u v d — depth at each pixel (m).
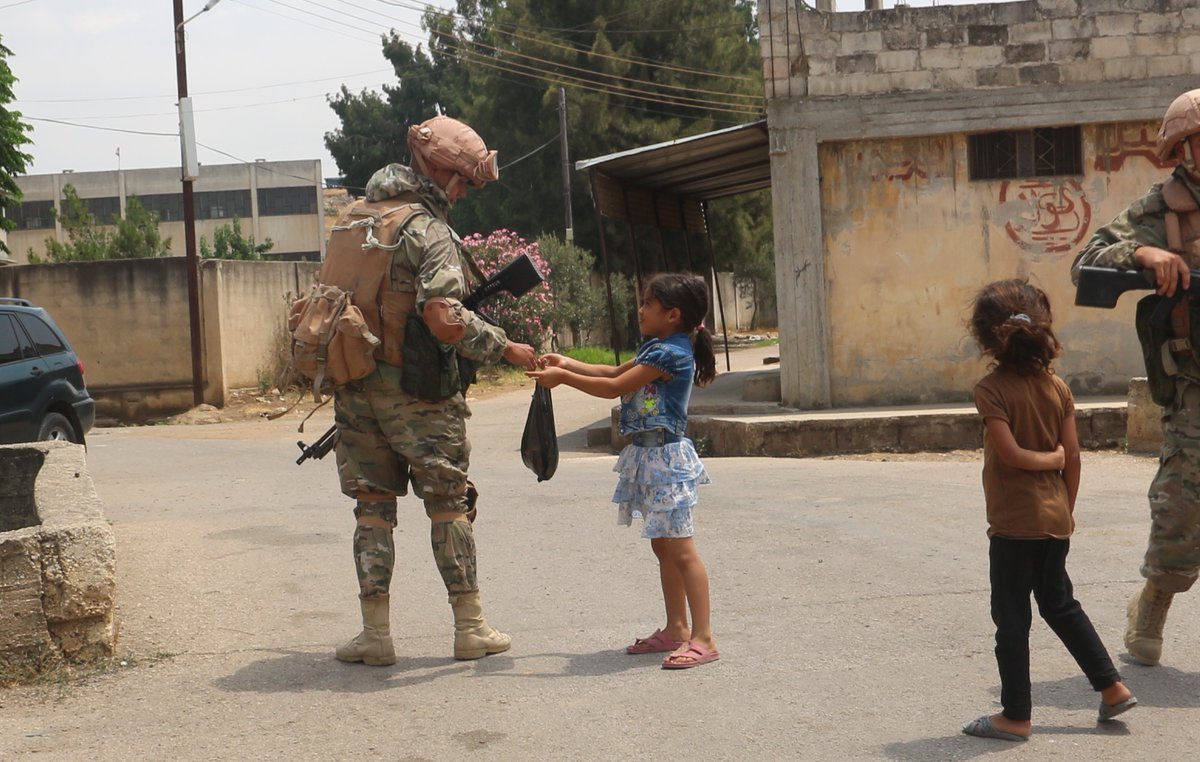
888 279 14.07
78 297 23.92
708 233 21.58
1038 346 3.97
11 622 5.10
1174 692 4.46
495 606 6.20
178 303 23.62
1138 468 10.50
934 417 12.51
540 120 40.44
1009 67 13.73
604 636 5.55
